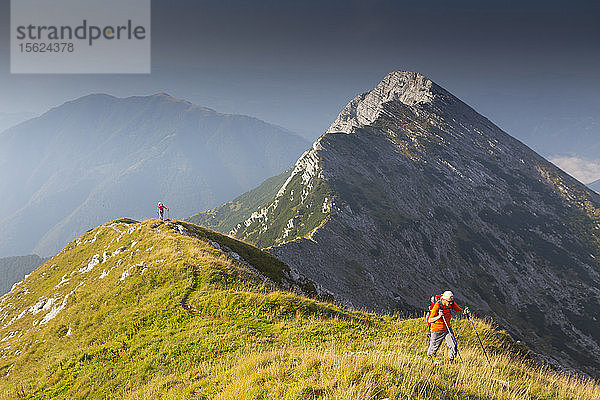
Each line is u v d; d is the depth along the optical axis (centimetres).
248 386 1030
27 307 4303
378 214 17750
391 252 15675
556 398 1153
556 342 14125
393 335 1706
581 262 19325
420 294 14025
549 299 16538
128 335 2048
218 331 1748
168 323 2012
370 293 12119
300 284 3909
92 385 1636
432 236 17850
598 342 14512
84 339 2286
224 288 2336
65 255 5234
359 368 945
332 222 15462
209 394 1159
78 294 3328
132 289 2653
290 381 995
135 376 1587
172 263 2781
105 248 4397
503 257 18388
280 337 1623
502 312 15362
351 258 13688
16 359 2588
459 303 14875
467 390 973
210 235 4125
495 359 1445
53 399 1644
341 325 1769
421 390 881
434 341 1337
